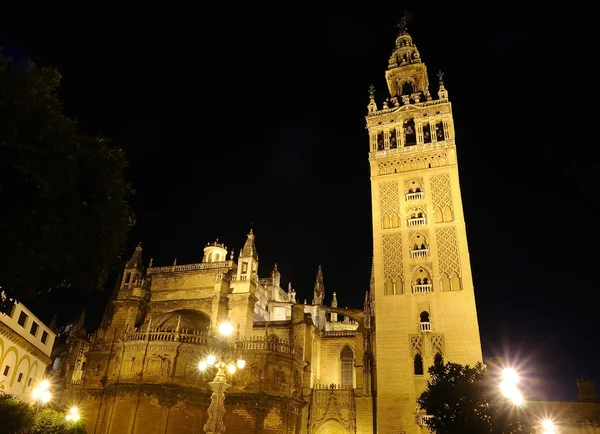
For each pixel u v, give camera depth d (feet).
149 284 233.55
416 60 241.35
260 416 172.04
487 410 97.86
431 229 187.11
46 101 45.78
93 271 51.13
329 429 196.85
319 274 304.50
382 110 220.02
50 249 45.65
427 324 171.32
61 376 235.20
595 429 171.83
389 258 186.80
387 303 178.50
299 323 215.51
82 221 47.32
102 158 49.37
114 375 181.78
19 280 45.83
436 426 102.22
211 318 206.90
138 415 169.37
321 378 222.69
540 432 157.58
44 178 42.55
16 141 41.42
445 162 197.98
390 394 163.94
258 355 182.39
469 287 172.55
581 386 209.87
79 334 257.14
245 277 215.10
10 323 152.25
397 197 197.98
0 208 42.11
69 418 133.28
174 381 174.60
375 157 209.36
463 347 164.55
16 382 161.38
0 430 91.35
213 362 99.66
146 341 180.96
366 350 202.69
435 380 110.63
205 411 176.35
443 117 208.13
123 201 51.70
